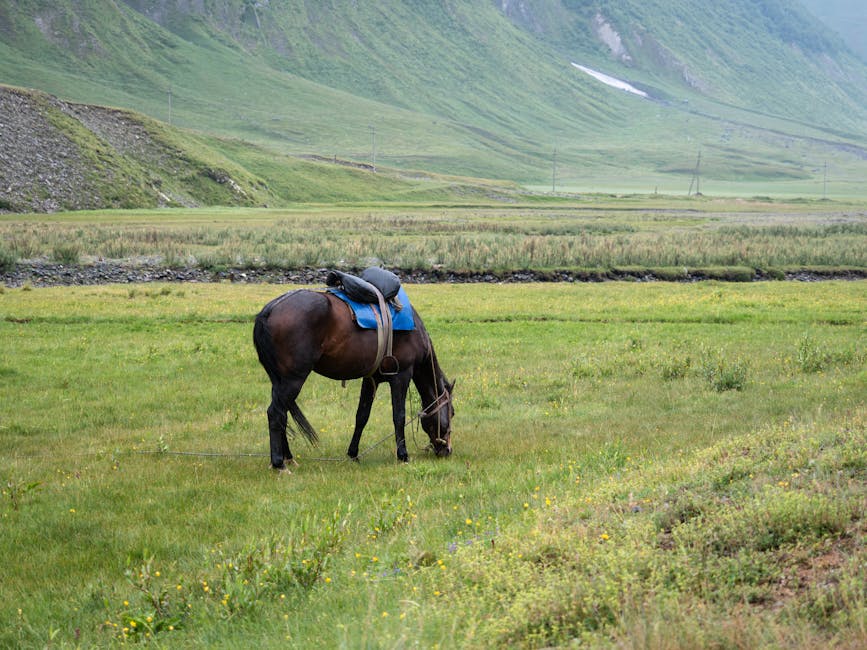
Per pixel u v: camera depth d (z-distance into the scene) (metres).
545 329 24.55
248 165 155.75
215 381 17.31
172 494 9.99
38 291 33.22
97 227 61.97
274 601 6.67
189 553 8.10
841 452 8.06
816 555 6.04
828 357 18.19
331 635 5.59
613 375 17.55
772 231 66.50
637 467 9.96
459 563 6.71
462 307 29.19
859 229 69.19
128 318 25.92
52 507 9.56
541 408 14.84
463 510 8.70
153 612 6.64
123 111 131.00
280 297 11.04
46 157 98.88
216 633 6.11
